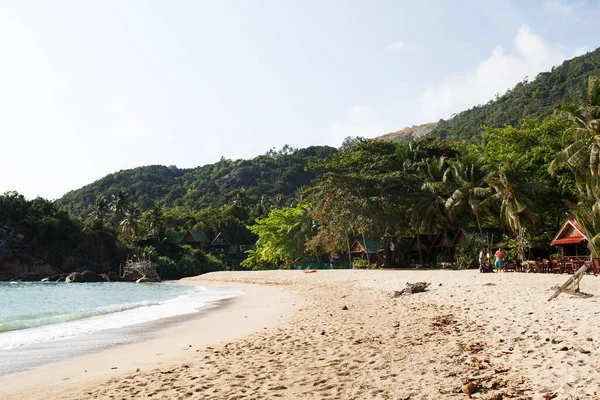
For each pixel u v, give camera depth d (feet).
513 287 64.34
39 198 274.36
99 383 27.86
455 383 22.48
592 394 18.78
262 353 34.60
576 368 22.36
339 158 192.03
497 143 182.80
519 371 23.44
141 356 36.81
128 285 192.95
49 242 255.29
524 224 135.64
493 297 55.98
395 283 94.63
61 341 45.01
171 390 24.90
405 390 22.03
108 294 129.29
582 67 454.40
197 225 363.35
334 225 187.32
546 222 158.20
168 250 298.76
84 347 41.70
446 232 171.32
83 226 280.72
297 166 609.01
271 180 598.34
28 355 38.11
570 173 147.23
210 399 22.63
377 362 28.58
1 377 30.50
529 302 48.03
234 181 597.11
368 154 188.03
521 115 437.99
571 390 19.51
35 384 28.40
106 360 35.63
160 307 79.97
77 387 27.14
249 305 79.56
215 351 36.96
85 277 222.69
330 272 161.38
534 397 19.38
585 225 103.19
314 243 214.07
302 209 259.60
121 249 280.92
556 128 164.76
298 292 104.58
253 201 498.69
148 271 235.20
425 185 164.35
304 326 48.19
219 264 301.63
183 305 83.25
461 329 38.14
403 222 183.32
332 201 176.35
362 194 173.58
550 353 26.00
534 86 485.15
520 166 135.64
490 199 148.15
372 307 62.03
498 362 25.82
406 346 33.06
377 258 194.70
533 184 131.34
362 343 35.45
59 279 227.81
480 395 20.38
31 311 82.48
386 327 43.24
